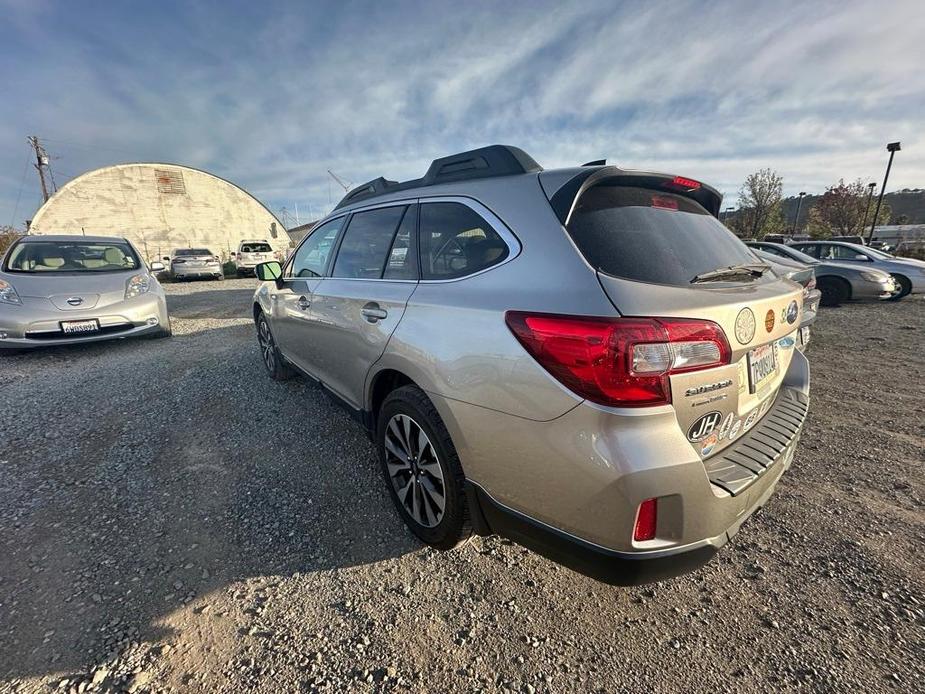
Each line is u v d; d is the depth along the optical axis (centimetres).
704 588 201
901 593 195
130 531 236
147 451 321
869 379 473
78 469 296
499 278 179
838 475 288
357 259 286
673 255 174
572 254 161
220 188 3203
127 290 608
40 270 609
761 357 195
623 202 188
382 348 232
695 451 150
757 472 165
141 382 467
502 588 202
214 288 1656
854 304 988
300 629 180
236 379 475
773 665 165
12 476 287
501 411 166
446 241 214
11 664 163
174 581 204
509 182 196
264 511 254
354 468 298
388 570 212
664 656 169
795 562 215
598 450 141
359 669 164
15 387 451
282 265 431
